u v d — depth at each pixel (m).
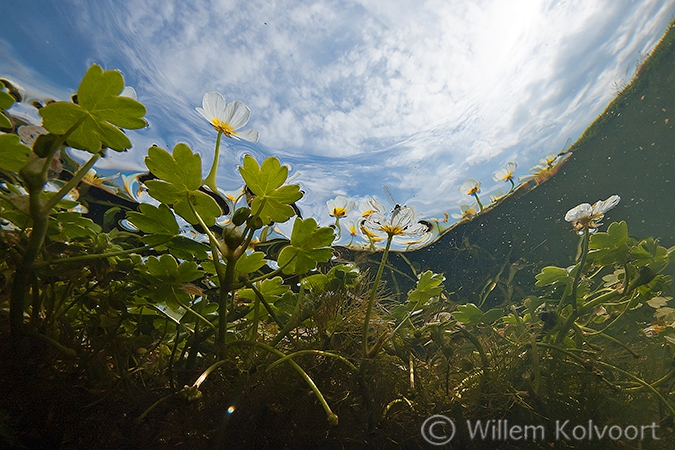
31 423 0.98
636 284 1.32
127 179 2.25
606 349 1.57
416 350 1.41
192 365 1.14
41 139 0.82
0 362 0.96
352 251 1.98
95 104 0.85
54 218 1.17
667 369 1.59
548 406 1.34
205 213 1.10
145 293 1.24
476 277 2.97
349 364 1.12
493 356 1.40
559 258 2.93
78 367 1.08
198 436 1.05
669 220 2.95
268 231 1.75
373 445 1.16
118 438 1.02
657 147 2.84
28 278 0.92
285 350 1.30
